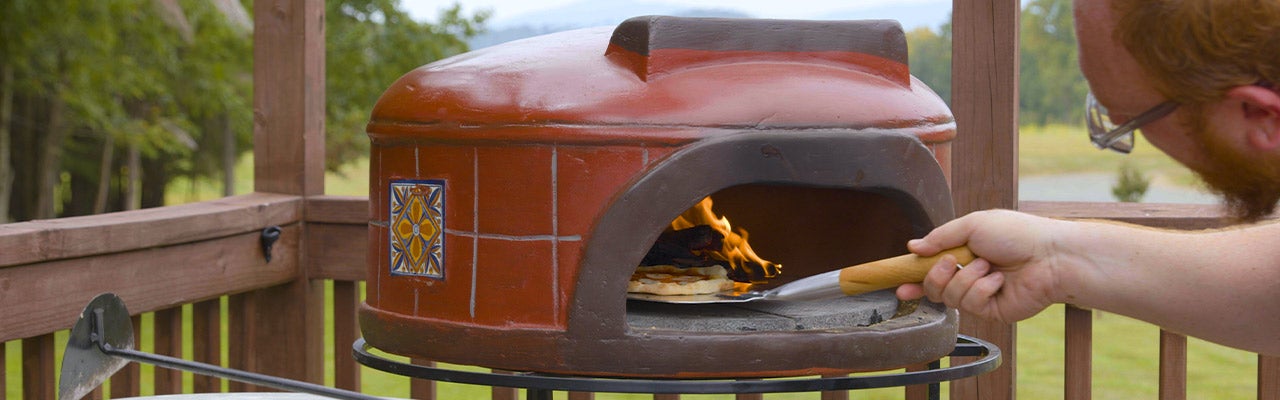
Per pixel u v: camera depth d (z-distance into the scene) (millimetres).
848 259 2328
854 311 1978
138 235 2658
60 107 18938
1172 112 1283
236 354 3230
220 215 2914
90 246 2529
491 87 1871
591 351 1794
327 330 10328
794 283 1798
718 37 1882
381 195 2053
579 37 2115
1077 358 2855
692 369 1793
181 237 2787
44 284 2438
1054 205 3000
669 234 2297
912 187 1867
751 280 2301
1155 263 1472
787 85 1843
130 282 2666
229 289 2984
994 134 2738
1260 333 1446
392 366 1929
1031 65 9500
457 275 1900
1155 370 8602
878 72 1982
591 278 1784
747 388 1720
